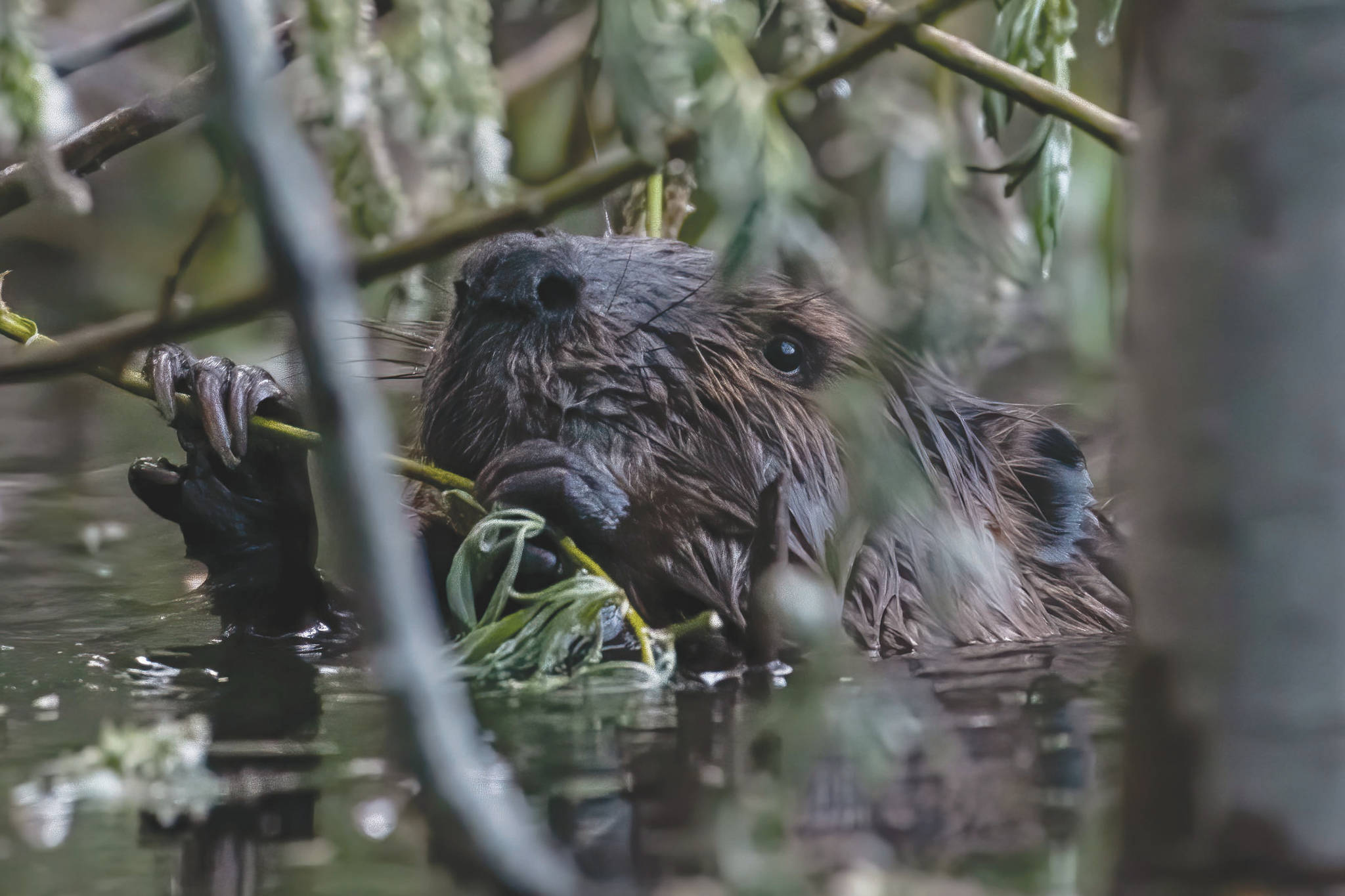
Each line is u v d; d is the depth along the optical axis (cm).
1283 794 188
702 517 475
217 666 475
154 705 411
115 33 392
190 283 1008
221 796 298
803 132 387
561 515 452
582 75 327
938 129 374
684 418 473
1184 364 185
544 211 262
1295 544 183
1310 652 185
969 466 548
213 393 488
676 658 462
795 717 367
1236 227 180
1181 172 183
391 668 189
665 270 485
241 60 185
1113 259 483
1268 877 190
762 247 286
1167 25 184
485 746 339
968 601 515
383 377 541
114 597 622
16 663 480
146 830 275
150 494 530
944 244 336
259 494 529
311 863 251
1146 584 194
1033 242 488
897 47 348
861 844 252
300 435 488
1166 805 195
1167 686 192
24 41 269
